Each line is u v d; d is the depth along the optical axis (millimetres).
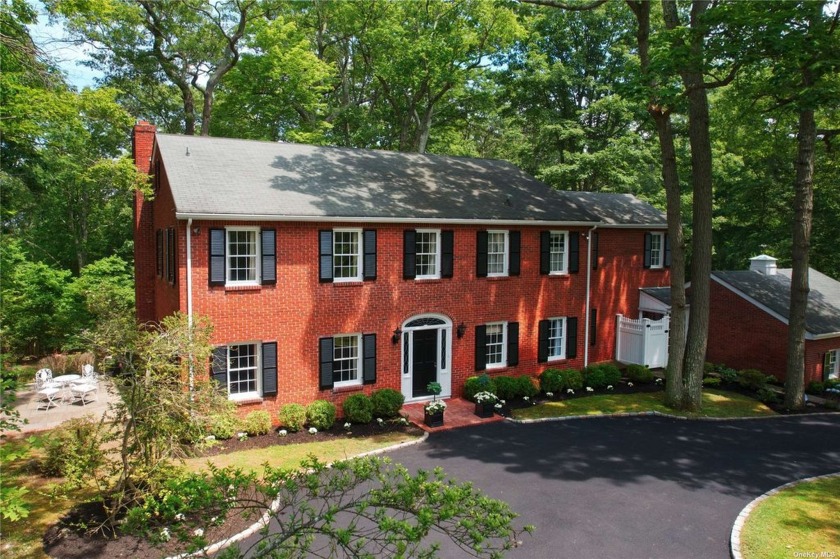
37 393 18984
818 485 12289
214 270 14680
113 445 13984
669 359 18734
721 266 37031
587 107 33844
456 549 9375
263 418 14914
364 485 11766
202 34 31906
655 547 9578
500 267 19906
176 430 10055
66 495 11305
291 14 33188
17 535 9688
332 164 18938
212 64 33969
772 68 17062
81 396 18203
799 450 14766
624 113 30484
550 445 14695
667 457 13977
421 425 16109
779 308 22500
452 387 18938
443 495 5762
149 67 31734
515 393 18734
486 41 30594
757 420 17719
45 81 13273
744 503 11352
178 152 16656
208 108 31422
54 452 12156
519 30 29672
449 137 39000
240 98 30672
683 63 14648
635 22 31484
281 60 28453
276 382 15672
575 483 12211
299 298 15914
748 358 23531
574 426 16422
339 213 16016
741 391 21484
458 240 18656
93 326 22109
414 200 18250
